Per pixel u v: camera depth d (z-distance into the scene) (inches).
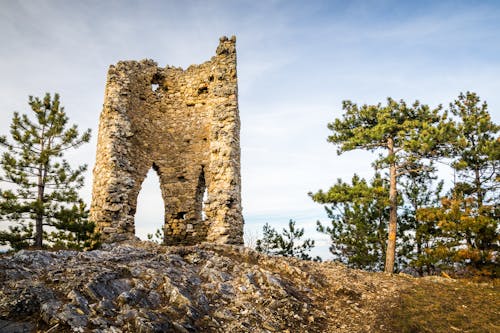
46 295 240.2
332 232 785.6
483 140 671.1
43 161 596.4
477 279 524.4
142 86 688.4
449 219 598.2
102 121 625.0
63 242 526.3
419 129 674.2
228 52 697.0
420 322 333.1
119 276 298.5
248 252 471.8
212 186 609.9
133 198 614.2
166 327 240.4
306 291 379.2
